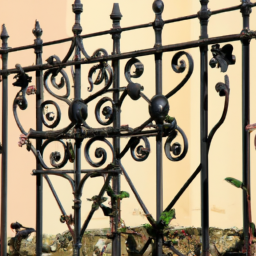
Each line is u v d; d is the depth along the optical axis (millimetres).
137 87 10172
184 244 14812
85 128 11180
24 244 15484
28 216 17328
